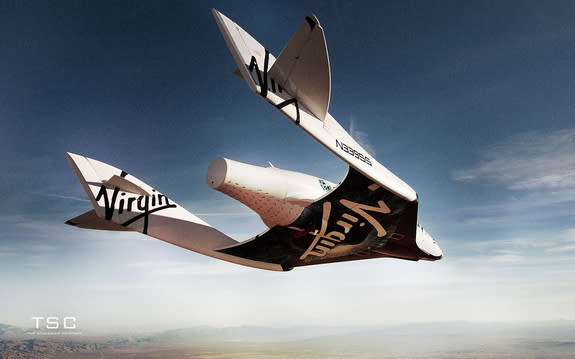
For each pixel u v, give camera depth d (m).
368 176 6.64
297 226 9.04
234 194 7.64
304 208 8.42
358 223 9.05
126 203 8.54
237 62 5.00
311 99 5.73
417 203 8.13
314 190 8.45
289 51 5.05
